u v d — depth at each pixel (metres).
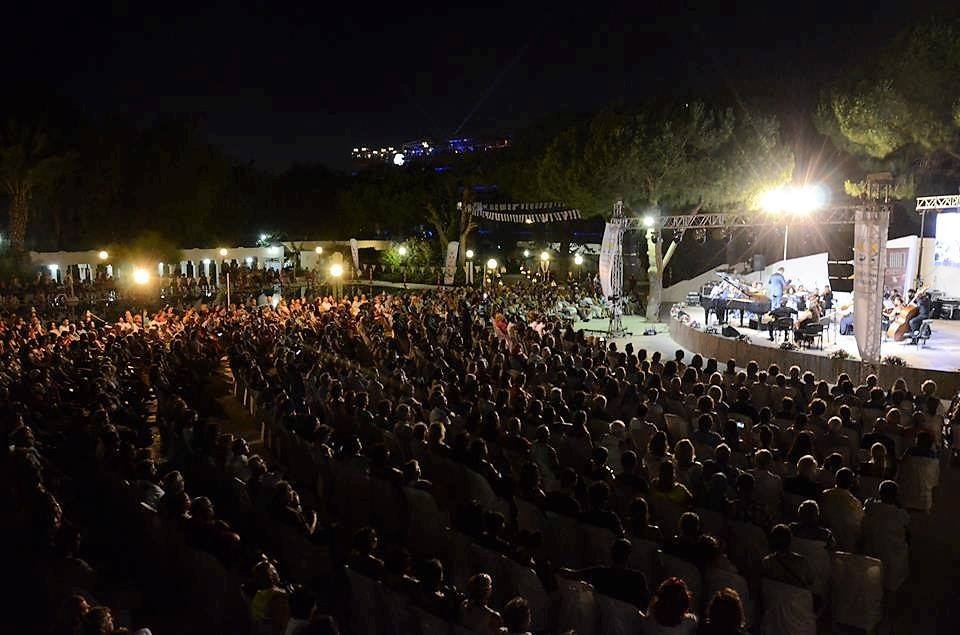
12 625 7.48
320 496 11.08
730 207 37.03
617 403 13.73
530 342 21.70
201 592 7.39
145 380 19.00
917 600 8.58
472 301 36.03
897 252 31.17
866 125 26.78
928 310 25.17
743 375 15.72
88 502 10.05
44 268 50.50
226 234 66.69
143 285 49.69
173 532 7.87
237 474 10.02
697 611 7.07
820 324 24.86
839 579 7.69
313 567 7.85
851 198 33.47
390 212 64.69
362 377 16.56
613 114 36.03
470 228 61.12
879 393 13.30
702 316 33.94
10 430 11.98
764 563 7.09
